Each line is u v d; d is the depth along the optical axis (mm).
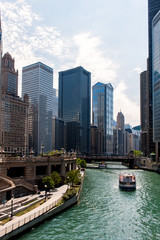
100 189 69375
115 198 56938
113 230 35594
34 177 56438
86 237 32812
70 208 46688
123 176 69562
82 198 56250
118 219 40625
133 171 130750
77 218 40438
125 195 60656
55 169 71250
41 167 66062
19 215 35844
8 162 49656
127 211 45500
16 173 56906
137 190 68125
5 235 29703
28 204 41406
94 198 56562
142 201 54000
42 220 37562
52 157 67188
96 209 46438
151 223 38844
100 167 151375
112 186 75188
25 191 50344
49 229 35094
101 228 36250
